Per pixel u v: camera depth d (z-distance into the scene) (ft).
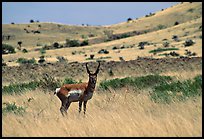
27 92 159.63
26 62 602.44
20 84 194.39
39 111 116.98
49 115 109.09
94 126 87.97
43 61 627.87
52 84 182.19
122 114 100.83
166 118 92.27
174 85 151.64
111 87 173.37
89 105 127.85
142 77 188.75
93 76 114.93
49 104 130.11
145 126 84.69
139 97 134.00
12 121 96.32
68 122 93.09
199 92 134.00
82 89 115.65
